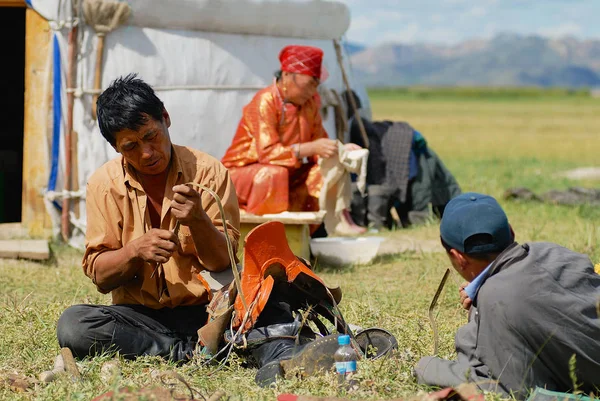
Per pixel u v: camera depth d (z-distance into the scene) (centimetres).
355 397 369
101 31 837
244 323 420
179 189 403
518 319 350
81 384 392
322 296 439
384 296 614
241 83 938
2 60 1381
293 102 770
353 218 961
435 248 843
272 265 430
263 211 753
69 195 838
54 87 838
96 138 844
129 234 436
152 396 347
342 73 1005
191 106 901
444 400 343
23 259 773
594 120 4719
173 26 888
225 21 911
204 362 422
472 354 373
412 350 446
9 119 1391
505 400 349
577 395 344
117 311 445
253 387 388
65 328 440
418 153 1011
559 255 364
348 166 757
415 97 10944
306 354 395
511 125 4056
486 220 357
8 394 389
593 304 352
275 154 761
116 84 416
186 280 441
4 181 991
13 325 505
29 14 841
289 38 982
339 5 1008
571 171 1647
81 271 725
